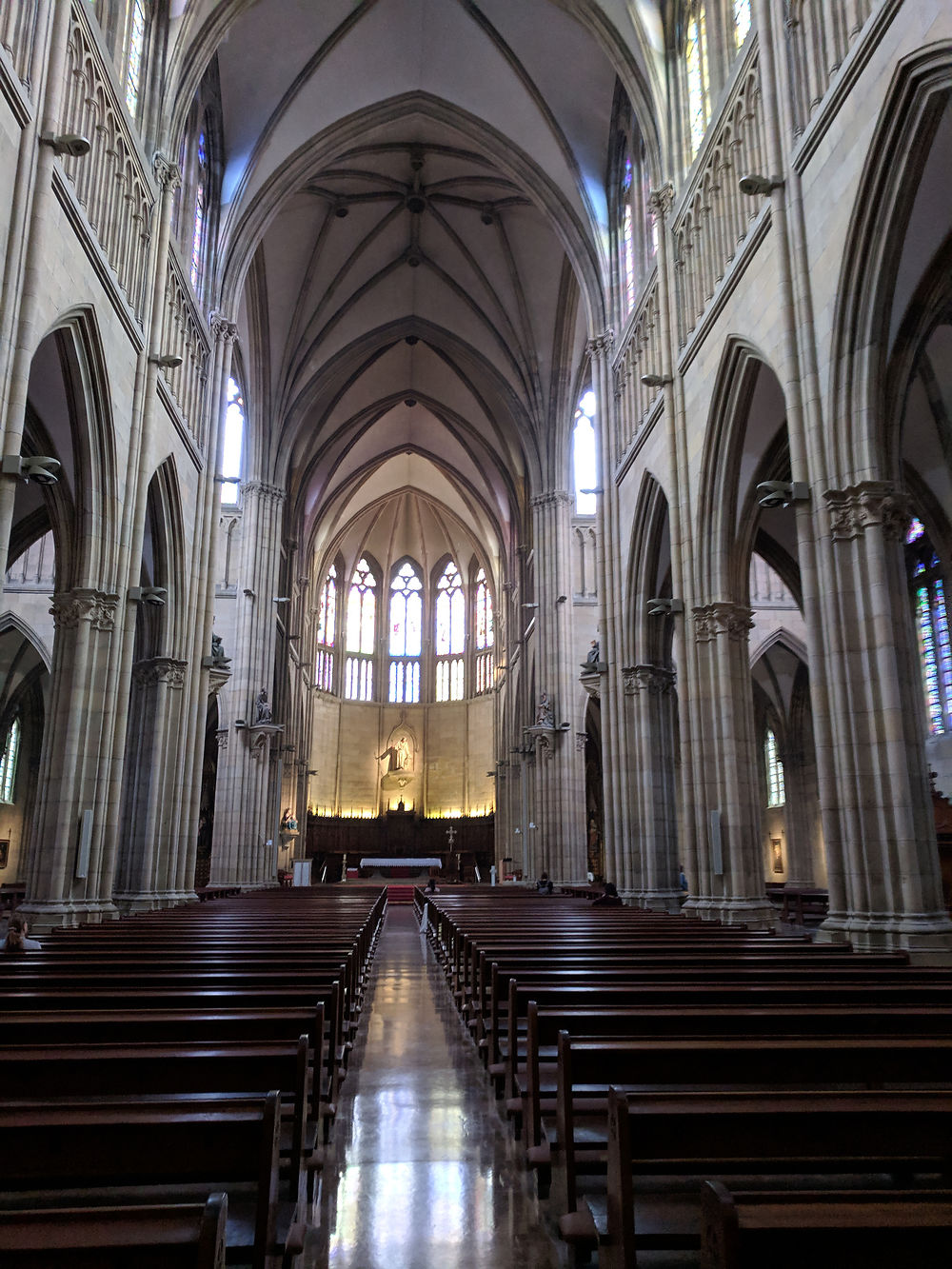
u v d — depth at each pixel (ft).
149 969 28.02
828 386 47.14
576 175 98.48
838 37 48.24
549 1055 22.40
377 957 67.62
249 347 130.00
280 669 149.28
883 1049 15.65
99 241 56.95
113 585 61.46
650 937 40.98
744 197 59.77
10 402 44.29
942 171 44.45
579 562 135.54
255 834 122.31
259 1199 11.14
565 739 128.77
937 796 85.40
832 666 44.98
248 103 94.22
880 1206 8.67
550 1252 16.10
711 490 66.23
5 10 44.16
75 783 57.52
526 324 133.90
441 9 91.40
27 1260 7.83
